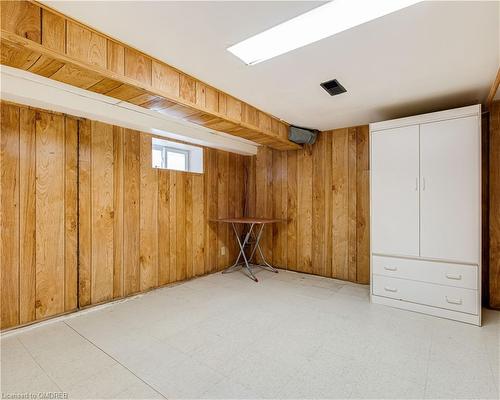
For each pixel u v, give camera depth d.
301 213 4.00
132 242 3.07
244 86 2.31
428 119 2.56
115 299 2.91
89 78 1.66
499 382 1.63
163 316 2.56
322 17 1.45
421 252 2.60
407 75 2.10
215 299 2.98
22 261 2.30
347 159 3.60
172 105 2.10
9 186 2.24
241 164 4.54
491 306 2.69
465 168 2.40
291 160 4.10
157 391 1.57
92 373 1.72
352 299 2.98
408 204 2.66
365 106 2.79
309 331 2.27
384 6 1.37
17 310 2.28
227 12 1.40
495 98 2.54
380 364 1.82
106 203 2.85
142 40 1.65
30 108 2.33
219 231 4.17
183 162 3.97
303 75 2.10
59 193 2.51
